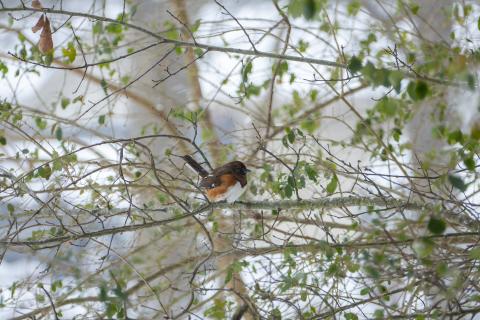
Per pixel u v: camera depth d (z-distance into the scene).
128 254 12.25
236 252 11.62
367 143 12.80
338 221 14.27
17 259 15.76
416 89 7.56
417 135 12.30
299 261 11.48
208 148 14.29
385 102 9.47
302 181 10.44
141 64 15.41
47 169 10.41
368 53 12.62
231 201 11.05
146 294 12.60
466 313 8.98
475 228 9.52
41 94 19.53
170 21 15.20
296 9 7.00
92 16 9.48
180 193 13.93
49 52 9.92
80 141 14.53
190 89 15.44
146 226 9.91
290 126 13.78
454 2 13.01
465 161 8.67
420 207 9.53
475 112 7.25
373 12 13.93
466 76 7.04
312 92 13.87
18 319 10.81
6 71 13.31
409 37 14.11
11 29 14.09
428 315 8.96
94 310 11.27
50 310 10.94
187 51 13.79
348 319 9.89
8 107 12.24
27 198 11.48
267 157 13.73
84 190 11.73
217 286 13.80
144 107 15.82
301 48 13.48
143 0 15.06
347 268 10.12
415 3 13.40
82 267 12.38
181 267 13.23
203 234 13.07
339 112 15.96
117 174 12.26
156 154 14.76
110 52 13.45
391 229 11.82
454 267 9.26
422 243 7.30
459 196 12.30
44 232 11.62
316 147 14.83
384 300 10.21
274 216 12.45
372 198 10.30
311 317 9.95
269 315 10.35
